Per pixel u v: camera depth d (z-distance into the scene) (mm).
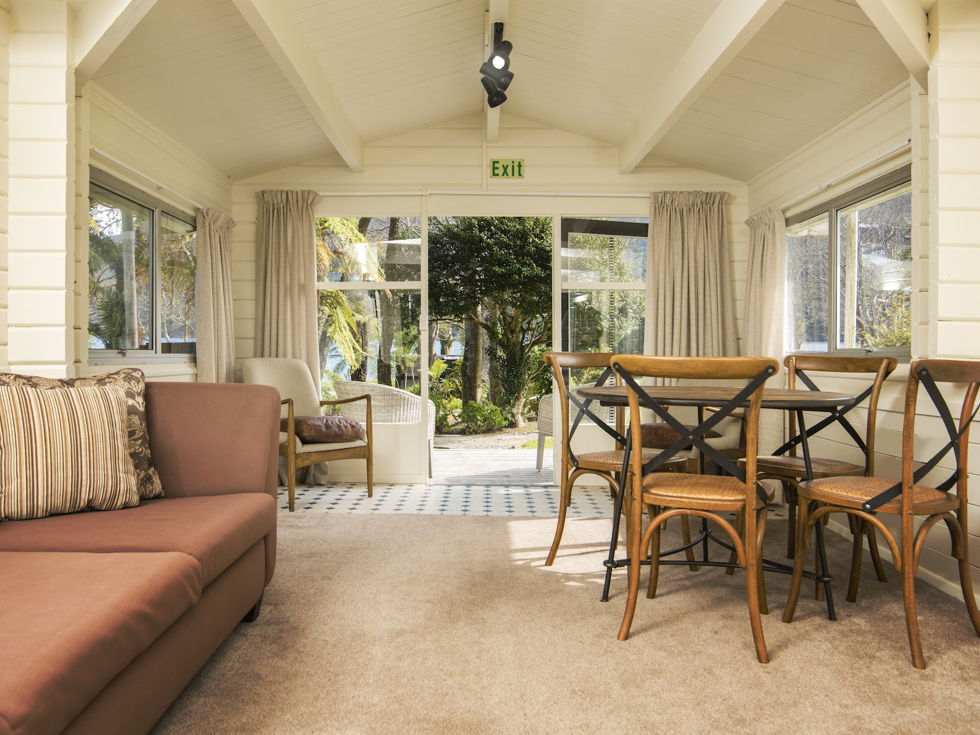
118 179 3480
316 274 5074
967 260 2492
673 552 2562
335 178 5012
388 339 5105
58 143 2428
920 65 2541
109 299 3463
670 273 4879
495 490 4801
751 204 4930
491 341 9664
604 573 2760
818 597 2492
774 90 3541
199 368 4199
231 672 1840
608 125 4645
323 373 5078
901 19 2449
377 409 5047
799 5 2771
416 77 4059
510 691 1743
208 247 4270
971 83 2469
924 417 2768
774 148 4258
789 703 1689
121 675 1271
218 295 4383
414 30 3498
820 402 2299
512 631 2141
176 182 4059
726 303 4895
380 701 1686
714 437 4195
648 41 3346
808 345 4270
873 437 2746
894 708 1667
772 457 3033
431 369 9594
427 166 5023
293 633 2113
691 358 2008
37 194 2422
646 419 4734
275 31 2846
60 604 1226
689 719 1609
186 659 1576
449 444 8789
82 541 1631
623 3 3070
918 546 1957
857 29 2826
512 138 5023
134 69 3125
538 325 9727
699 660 1937
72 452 1911
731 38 2781
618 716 1620
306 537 3334
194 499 2143
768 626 2211
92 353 3264
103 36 2451
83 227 2844
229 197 4934
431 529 3516
